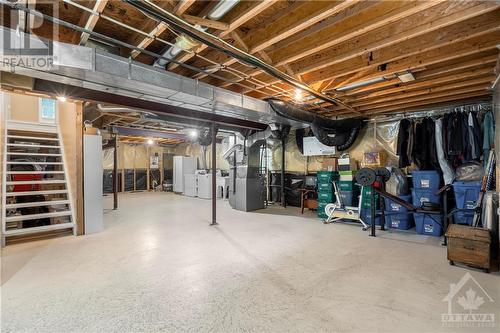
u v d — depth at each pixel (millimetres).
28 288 2346
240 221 5230
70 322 1842
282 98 4512
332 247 3525
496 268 2768
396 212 4520
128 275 2621
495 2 1916
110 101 3688
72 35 2658
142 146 12227
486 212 3248
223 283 2439
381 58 2914
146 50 2875
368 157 5367
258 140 6367
